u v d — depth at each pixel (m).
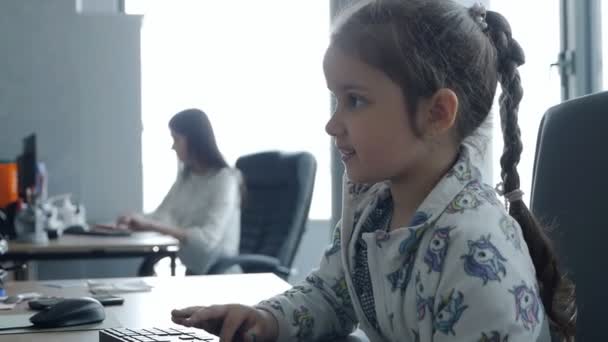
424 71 0.85
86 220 4.73
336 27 0.90
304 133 5.21
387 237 0.89
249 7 5.15
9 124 4.71
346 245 1.01
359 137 0.86
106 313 1.32
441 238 0.84
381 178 0.88
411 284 0.87
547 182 1.10
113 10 5.10
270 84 5.19
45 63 4.75
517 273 0.80
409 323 0.88
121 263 4.66
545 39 3.29
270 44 5.18
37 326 1.20
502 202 0.91
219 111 5.13
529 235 0.94
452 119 0.86
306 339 1.05
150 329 1.07
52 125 4.74
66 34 4.75
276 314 1.03
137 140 4.79
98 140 4.76
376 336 0.99
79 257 3.35
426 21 0.87
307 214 3.54
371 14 0.88
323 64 0.89
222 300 1.47
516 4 3.14
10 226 3.81
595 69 3.25
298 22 5.20
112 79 4.77
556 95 3.29
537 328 0.80
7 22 4.71
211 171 3.79
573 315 0.95
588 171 1.05
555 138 1.10
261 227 3.70
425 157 0.90
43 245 3.31
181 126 3.79
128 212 4.76
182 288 1.64
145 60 4.92
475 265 0.79
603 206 1.02
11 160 4.48
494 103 0.94
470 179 0.89
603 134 1.04
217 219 3.64
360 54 0.85
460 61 0.88
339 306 1.08
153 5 5.00
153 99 4.98
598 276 1.02
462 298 0.79
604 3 3.24
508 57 0.95
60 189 4.72
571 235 1.05
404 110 0.85
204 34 5.09
